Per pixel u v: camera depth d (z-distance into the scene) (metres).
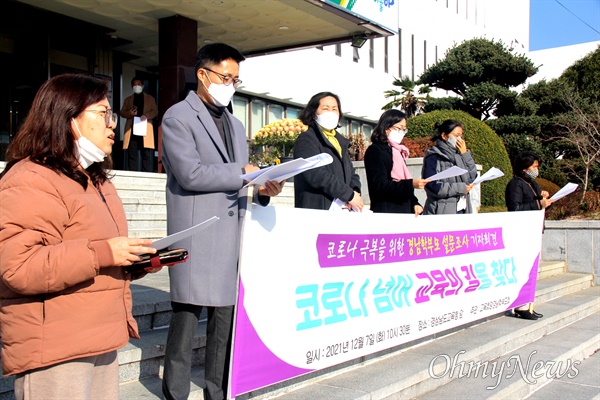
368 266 3.97
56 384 1.90
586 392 4.70
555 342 5.74
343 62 19.11
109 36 11.30
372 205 4.71
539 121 17.11
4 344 1.90
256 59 15.44
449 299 4.88
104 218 2.07
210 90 2.97
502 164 11.36
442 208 5.37
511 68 17.36
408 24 22.94
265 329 3.17
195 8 9.72
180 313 2.89
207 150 2.90
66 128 1.99
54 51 10.46
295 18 10.10
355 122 20.62
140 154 10.42
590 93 23.70
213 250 2.84
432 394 4.04
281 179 2.85
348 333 3.78
